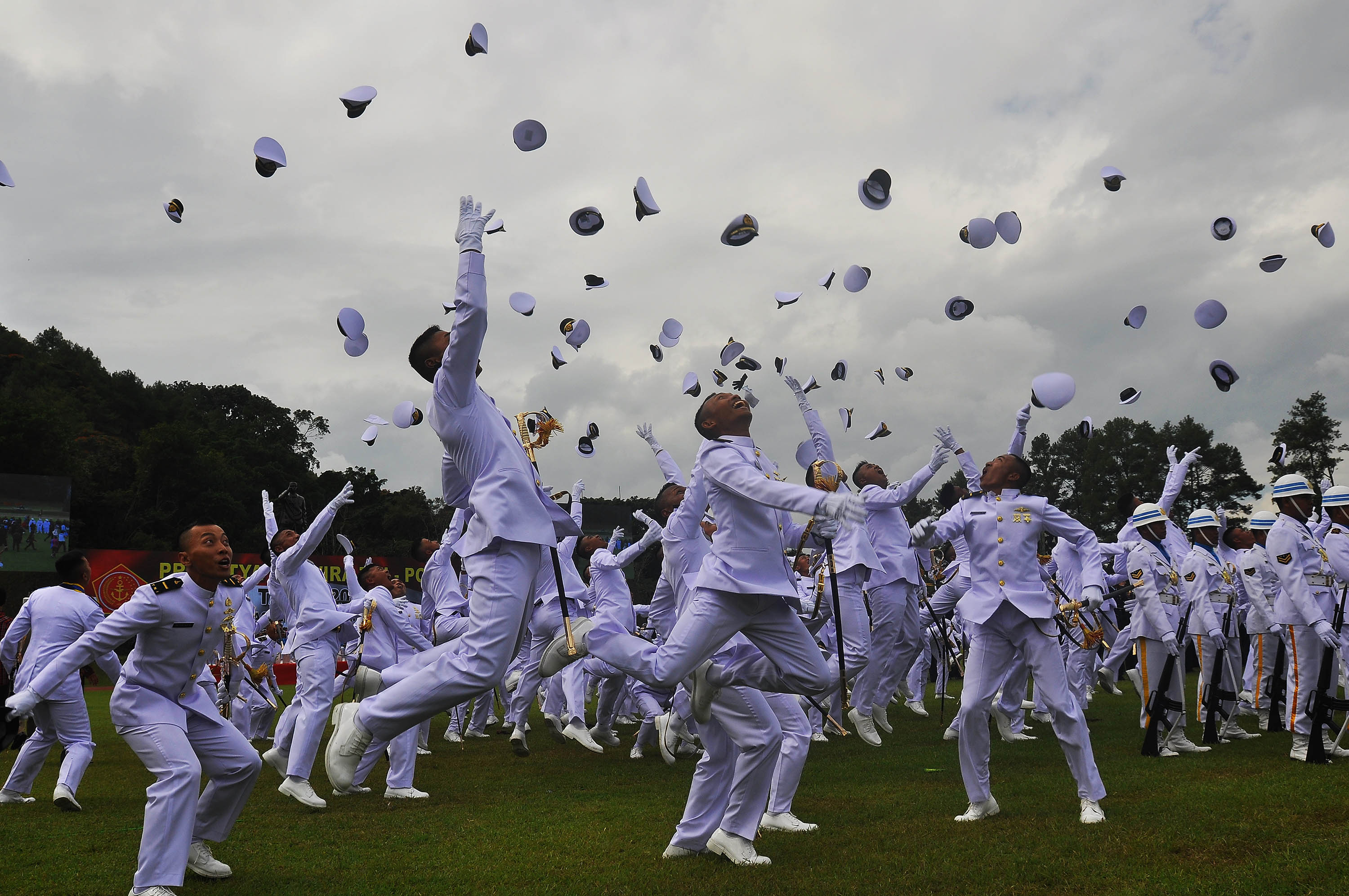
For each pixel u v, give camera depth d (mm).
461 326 5055
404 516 49219
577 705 9828
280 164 6023
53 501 24609
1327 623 7348
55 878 5117
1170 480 9945
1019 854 4980
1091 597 6336
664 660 5109
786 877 4758
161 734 4723
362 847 5770
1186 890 4211
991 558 6266
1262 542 11477
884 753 8906
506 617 5082
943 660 10625
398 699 5000
